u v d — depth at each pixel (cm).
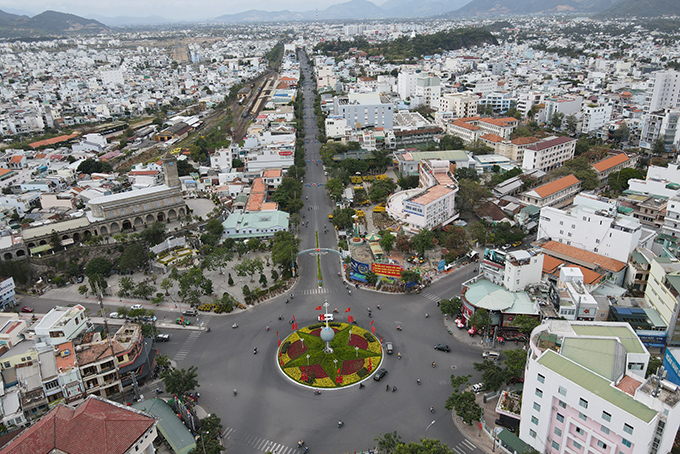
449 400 11475
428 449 9838
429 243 19550
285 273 19150
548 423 10019
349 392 12750
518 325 13988
